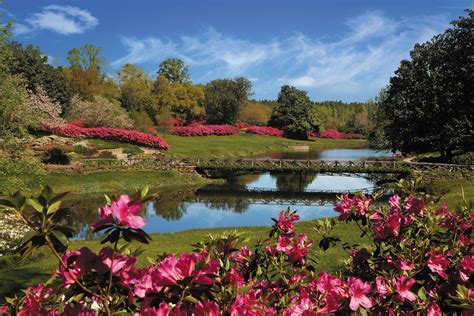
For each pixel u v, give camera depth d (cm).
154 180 2953
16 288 816
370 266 349
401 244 338
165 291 217
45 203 194
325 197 2670
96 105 4800
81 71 5769
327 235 399
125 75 6562
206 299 212
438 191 2355
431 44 3172
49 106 4234
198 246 333
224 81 8544
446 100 2894
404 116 3069
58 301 243
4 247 1136
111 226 190
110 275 204
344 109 12438
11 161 1427
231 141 6462
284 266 369
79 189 2575
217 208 2294
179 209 2258
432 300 314
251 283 294
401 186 415
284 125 8644
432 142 3033
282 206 2362
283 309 274
